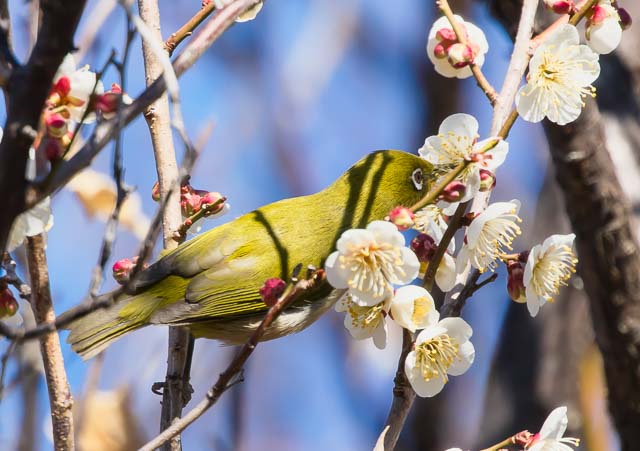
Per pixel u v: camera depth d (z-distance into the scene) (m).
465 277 8.51
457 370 7.38
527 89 7.89
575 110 7.90
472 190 7.69
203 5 9.48
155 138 9.27
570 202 10.70
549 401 12.36
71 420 6.98
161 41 9.12
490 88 8.16
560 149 10.48
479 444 12.47
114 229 5.47
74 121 6.64
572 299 12.67
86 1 4.91
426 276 7.58
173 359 9.20
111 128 5.38
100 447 9.96
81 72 6.66
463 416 15.70
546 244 7.73
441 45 8.52
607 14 8.39
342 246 6.84
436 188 7.13
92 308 5.43
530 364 12.58
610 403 11.16
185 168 5.38
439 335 7.39
